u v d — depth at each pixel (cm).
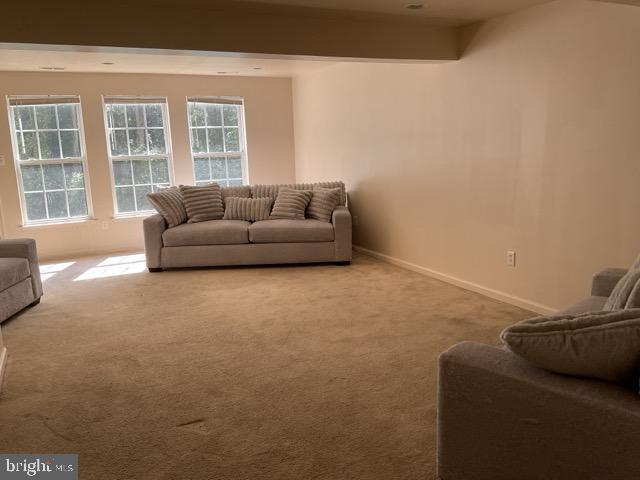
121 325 369
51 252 614
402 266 526
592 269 328
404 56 398
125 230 650
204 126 679
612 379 149
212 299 428
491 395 163
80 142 619
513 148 375
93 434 229
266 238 527
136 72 621
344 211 538
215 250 528
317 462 205
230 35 345
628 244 304
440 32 405
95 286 477
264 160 715
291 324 363
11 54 468
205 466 204
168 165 666
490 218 405
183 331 354
